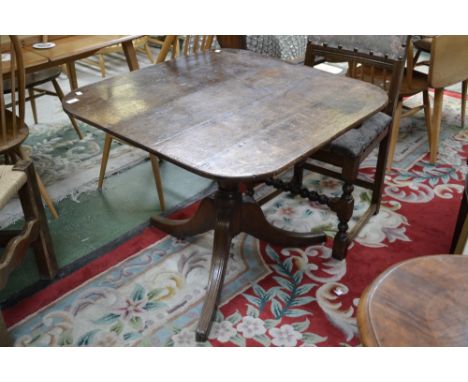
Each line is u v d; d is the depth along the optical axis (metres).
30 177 1.61
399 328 0.85
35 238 1.66
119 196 2.34
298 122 1.44
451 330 0.85
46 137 2.90
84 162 2.64
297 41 2.75
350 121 1.45
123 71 4.04
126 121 1.43
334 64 3.68
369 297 0.91
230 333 1.59
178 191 2.40
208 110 1.51
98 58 4.22
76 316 1.65
